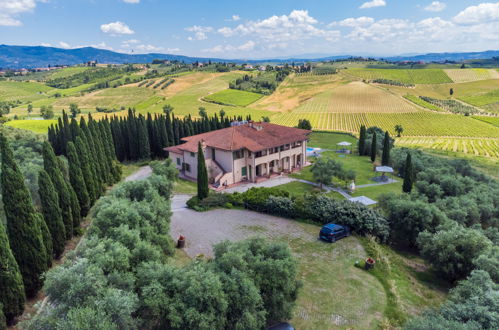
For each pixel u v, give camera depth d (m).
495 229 34.50
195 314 15.55
